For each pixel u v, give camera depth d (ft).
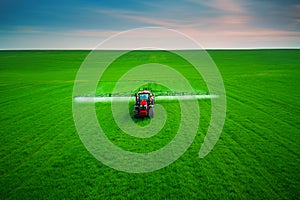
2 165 36.45
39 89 96.02
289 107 64.59
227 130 49.11
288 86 94.79
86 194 29.35
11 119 58.34
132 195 29.01
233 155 38.40
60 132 49.85
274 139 44.06
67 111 64.69
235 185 30.42
